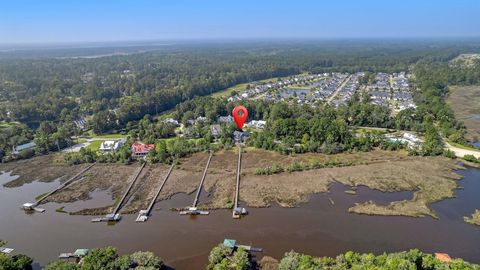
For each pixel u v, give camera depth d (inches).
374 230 3358.8
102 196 4165.8
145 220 3582.7
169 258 2955.2
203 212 3713.1
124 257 2632.9
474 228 3378.4
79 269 2477.9
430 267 2498.8
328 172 4736.7
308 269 2501.2
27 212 3811.5
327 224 3479.3
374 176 4586.6
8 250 3053.6
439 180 4439.0
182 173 4798.2
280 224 3484.3
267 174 4704.7
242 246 3029.0
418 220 3535.9
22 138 6048.2
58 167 5123.0
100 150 5679.1
